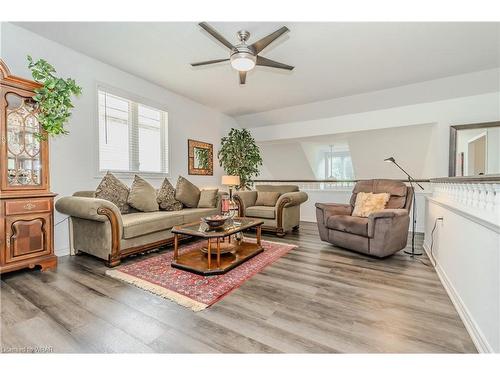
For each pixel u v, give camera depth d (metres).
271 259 2.82
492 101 3.75
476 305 1.47
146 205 3.47
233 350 1.35
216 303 1.83
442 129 4.09
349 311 1.73
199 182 5.16
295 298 1.92
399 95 4.22
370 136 5.23
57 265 2.60
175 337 1.45
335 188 5.85
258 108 5.36
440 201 2.41
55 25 2.54
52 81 2.44
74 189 3.09
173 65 3.41
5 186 2.25
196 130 5.05
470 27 2.49
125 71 3.62
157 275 2.33
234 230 2.60
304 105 5.07
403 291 2.04
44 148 2.51
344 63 3.28
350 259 2.85
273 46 2.84
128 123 3.89
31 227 2.39
